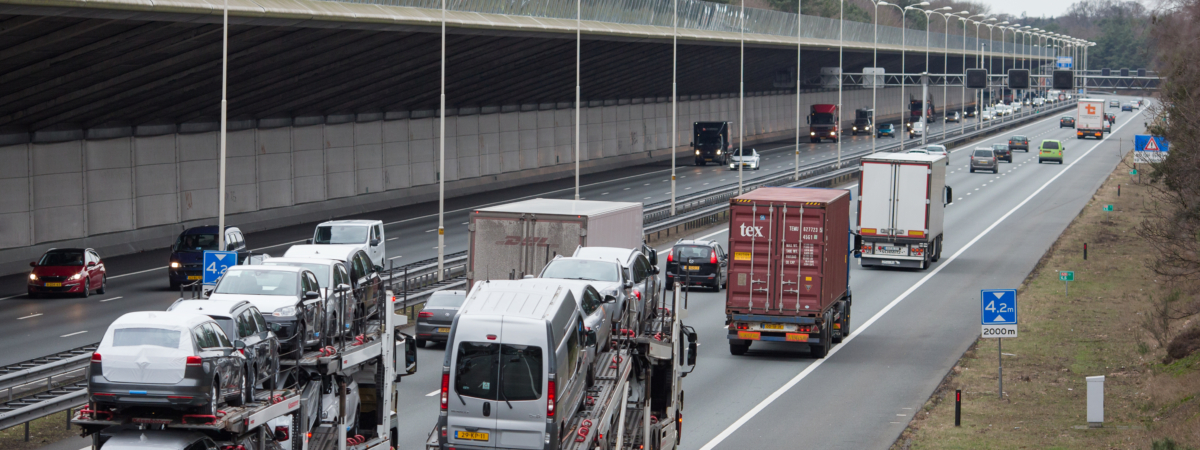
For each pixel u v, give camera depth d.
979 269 172.38
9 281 155.50
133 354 50.75
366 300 80.69
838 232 111.94
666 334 71.81
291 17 151.50
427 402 86.75
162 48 150.25
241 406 54.31
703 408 87.56
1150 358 105.62
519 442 51.91
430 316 107.88
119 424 51.22
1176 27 153.12
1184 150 123.69
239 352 55.09
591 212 100.50
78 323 119.50
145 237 192.12
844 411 86.62
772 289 106.50
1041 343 115.44
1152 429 77.81
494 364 52.06
